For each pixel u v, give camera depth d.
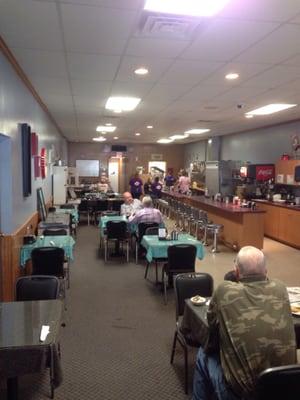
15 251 4.09
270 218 8.49
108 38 3.31
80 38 3.33
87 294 4.68
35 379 2.74
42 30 3.13
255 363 1.76
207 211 8.88
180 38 3.28
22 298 2.95
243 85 5.09
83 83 5.11
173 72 4.47
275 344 1.79
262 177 9.11
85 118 8.88
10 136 3.95
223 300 1.91
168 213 11.41
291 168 8.10
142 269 5.90
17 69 4.24
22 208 4.70
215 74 4.54
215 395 2.04
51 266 4.20
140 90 5.54
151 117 8.46
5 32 3.18
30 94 5.45
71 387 2.68
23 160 4.72
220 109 7.14
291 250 7.34
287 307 1.90
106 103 6.71
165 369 2.94
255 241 7.11
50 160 8.82
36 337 2.01
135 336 3.52
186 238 5.18
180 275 3.06
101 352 3.20
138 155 18.41
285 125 8.95
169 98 6.12
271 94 5.68
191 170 14.02
